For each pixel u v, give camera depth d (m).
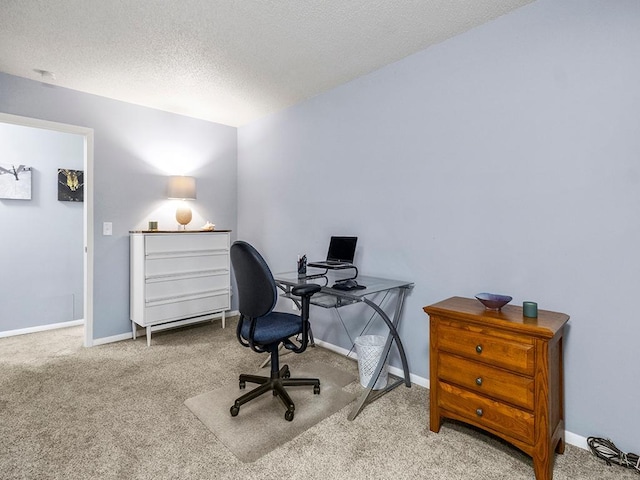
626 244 1.57
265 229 3.75
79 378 2.40
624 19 1.56
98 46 2.29
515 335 1.50
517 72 1.89
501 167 1.96
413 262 2.41
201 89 3.01
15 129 3.44
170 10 1.90
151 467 1.50
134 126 3.37
